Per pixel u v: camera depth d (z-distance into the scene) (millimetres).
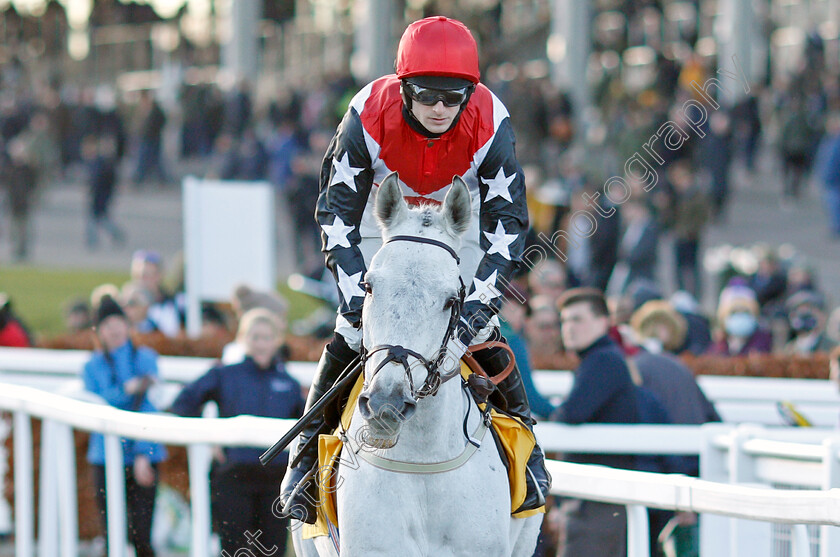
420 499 4469
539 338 9992
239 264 12352
